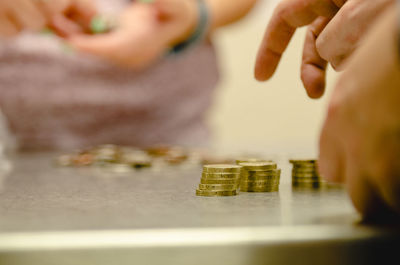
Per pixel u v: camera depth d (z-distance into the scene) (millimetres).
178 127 1767
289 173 739
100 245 444
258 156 1056
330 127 476
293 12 531
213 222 481
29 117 1484
